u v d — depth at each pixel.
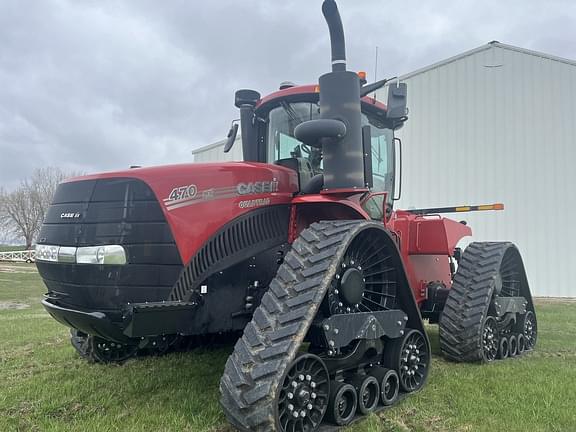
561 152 14.11
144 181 3.05
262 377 2.52
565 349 5.50
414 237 4.85
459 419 3.16
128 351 4.55
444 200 15.51
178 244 3.01
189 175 3.15
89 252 3.05
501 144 14.81
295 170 3.86
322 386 2.89
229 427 2.95
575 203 13.91
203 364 4.36
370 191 3.95
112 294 3.02
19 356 4.98
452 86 15.54
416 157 15.96
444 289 4.98
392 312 3.52
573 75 14.01
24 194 56.09
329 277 2.83
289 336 2.62
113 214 3.06
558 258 14.04
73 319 3.12
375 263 3.57
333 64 3.44
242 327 3.39
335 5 3.33
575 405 3.41
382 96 13.98
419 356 3.84
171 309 2.89
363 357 3.39
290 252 3.08
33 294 13.77
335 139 3.35
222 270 3.21
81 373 4.14
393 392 3.47
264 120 4.42
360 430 2.93
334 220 3.55
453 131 15.47
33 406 3.36
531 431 2.96
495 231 14.79
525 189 14.48
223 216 3.20
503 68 14.89
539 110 14.40
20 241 57.53
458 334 4.53
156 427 2.95
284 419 2.58
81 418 3.14
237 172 3.34
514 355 5.09
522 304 5.31
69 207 3.21
